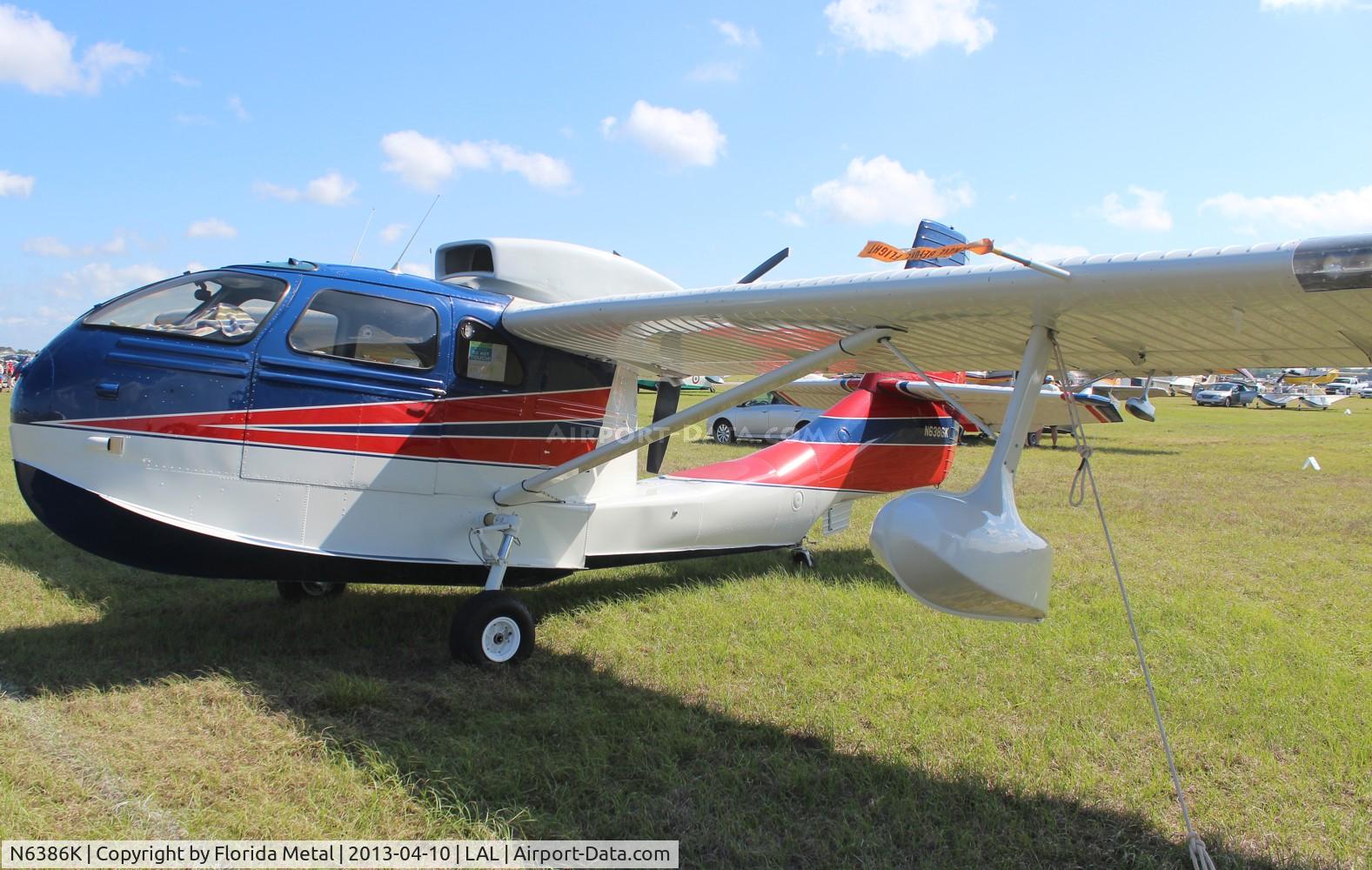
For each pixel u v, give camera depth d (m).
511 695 4.07
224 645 4.63
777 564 7.22
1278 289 2.75
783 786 3.26
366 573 4.55
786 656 4.76
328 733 3.51
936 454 7.66
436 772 3.19
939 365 4.88
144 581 6.04
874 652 4.86
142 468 3.89
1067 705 4.18
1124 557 7.70
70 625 4.91
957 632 5.26
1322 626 5.64
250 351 4.13
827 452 6.95
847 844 2.90
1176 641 5.14
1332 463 16.69
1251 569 7.32
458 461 4.77
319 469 4.30
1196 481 13.53
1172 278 2.88
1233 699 4.29
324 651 4.65
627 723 3.79
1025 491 12.08
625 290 5.46
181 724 3.54
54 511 3.90
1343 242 2.56
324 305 4.35
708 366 5.59
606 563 5.59
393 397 4.52
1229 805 3.31
